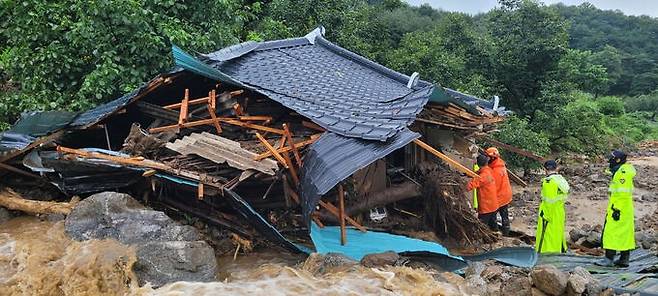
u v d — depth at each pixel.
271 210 8.49
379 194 9.15
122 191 8.49
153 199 8.53
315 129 8.77
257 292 6.43
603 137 31.12
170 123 9.37
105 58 11.77
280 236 7.42
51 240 7.42
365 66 12.73
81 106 11.73
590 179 20.47
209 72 8.91
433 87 9.02
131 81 12.12
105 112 9.64
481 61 24.86
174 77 9.49
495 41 25.05
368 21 22.48
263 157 7.91
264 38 16.94
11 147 8.63
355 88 11.12
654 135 44.78
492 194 10.29
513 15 24.75
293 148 8.27
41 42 12.47
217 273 7.16
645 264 8.00
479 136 12.44
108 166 7.93
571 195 17.73
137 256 6.83
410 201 10.02
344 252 7.85
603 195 17.50
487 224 10.46
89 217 7.52
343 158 7.31
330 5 20.09
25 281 6.66
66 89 12.62
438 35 24.69
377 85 11.69
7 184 8.95
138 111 9.92
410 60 20.05
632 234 7.87
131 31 12.23
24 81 12.36
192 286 6.60
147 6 12.71
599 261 8.27
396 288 6.65
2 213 8.35
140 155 8.31
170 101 10.30
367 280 6.84
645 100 59.69
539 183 19.50
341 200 8.12
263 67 11.22
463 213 9.62
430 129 10.64
